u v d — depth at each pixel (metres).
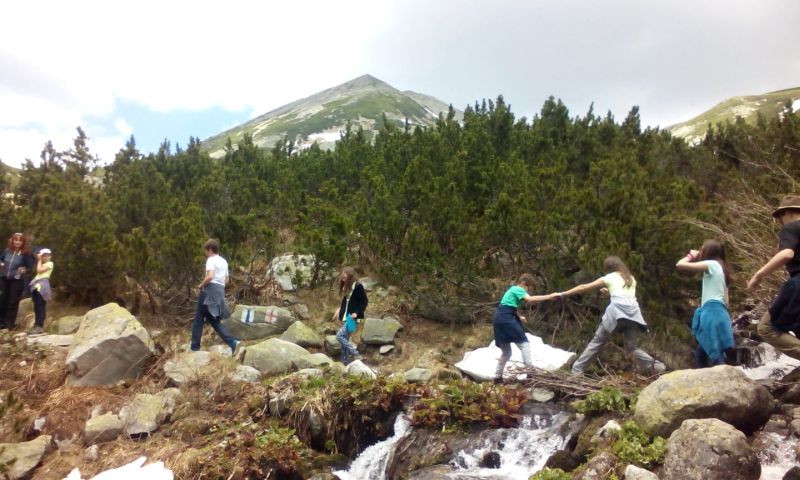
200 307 8.60
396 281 10.23
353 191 15.01
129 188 13.35
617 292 6.95
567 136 14.45
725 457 4.07
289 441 6.51
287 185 15.02
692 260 6.26
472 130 14.90
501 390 6.86
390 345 9.38
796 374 6.32
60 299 10.87
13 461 5.79
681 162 15.16
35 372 7.84
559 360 7.94
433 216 10.43
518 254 9.88
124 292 10.72
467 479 5.61
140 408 6.87
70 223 11.14
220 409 7.09
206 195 13.72
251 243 11.69
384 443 6.81
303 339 9.22
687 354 8.44
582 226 9.46
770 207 8.90
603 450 4.95
